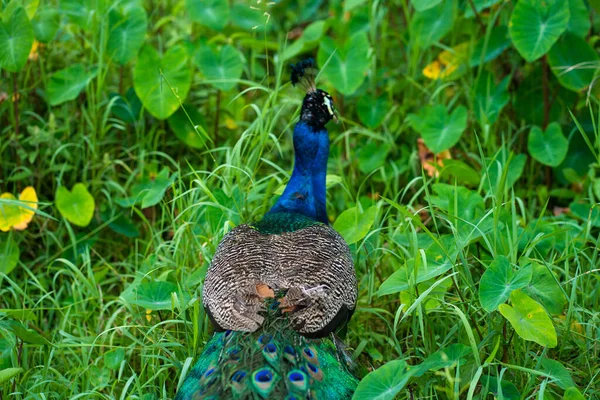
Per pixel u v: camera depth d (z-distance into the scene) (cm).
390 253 315
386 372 275
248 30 377
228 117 355
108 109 335
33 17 342
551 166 338
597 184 321
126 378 299
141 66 338
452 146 340
